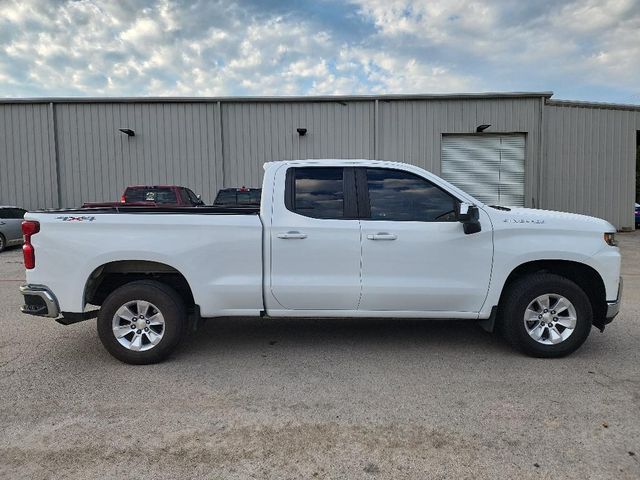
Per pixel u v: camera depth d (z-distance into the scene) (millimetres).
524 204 18281
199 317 4441
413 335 5320
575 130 18188
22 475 2662
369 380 4023
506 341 5051
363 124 18094
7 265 11305
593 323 4746
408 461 2805
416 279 4422
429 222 4441
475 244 4410
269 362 4477
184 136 18141
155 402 3617
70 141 18172
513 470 2699
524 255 4391
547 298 4488
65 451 2920
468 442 3008
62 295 4340
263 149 18219
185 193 14570
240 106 18109
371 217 4480
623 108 18250
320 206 4484
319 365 4391
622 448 2922
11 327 5695
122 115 18109
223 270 4410
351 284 4406
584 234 4449
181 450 2934
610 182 18453
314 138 18141
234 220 4395
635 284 8477
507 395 3701
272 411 3461
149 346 4402
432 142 18094
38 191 18266
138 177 18266
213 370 4277
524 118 17953
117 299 4375
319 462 2799
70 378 4094
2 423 3281
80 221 4328
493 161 18219
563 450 2902
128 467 2746
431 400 3627
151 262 4500
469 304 4473
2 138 18125
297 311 4500
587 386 3867
